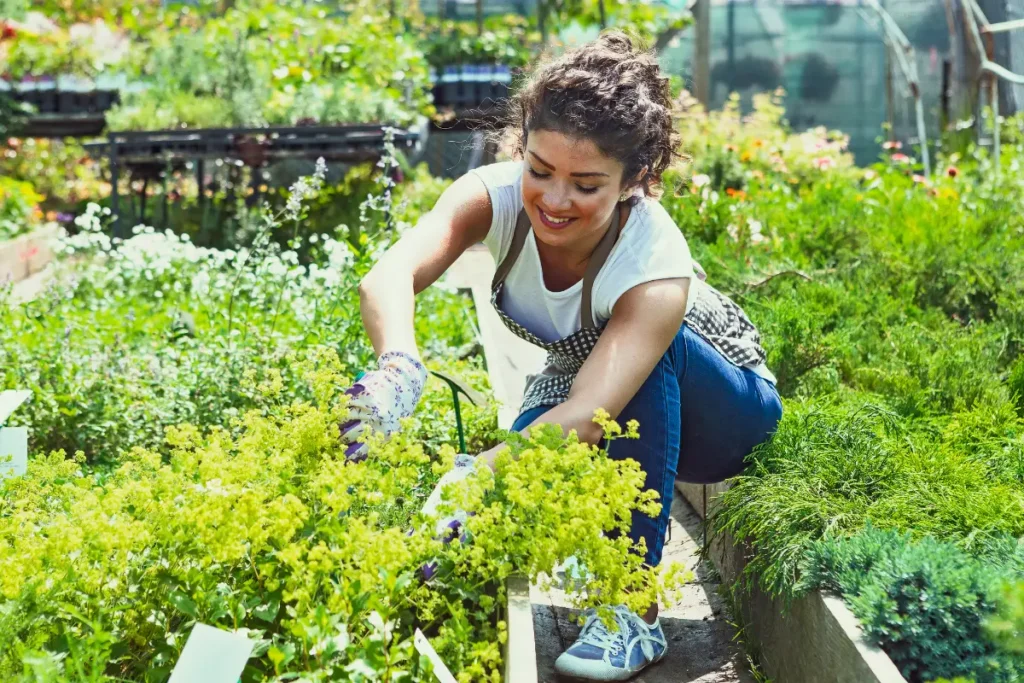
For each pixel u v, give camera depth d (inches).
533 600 118.8
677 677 107.1
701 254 215.8
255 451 86.4
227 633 65.3
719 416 110.3
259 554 78.1
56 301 194.9
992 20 377.1
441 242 100.3
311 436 86.4
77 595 75.5
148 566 76.4
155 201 398.9
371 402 88.5
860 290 194.9
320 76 394.3
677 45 511.5
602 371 93.6
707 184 253.8
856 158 502.6
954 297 194.2
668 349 104.7
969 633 86.1
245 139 347.3
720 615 121.1
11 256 382.0
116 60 491.2
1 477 91.5
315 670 70.1
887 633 86.4
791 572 99.3
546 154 89.7
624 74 90.9
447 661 77.5
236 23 406.3
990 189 289.3
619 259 96.8
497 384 150.6
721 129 386.9
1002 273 193.2
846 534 101.0
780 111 431.8
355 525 73.7
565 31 474.3
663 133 93.8
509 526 81.4
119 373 160.7
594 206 91.0
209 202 374.9
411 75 413.1
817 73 508.1
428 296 215.8
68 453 147.4
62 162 556.7
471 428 140.9
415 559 79.2
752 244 228.8
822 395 140.2
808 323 161.6
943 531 102.8
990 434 128.9
